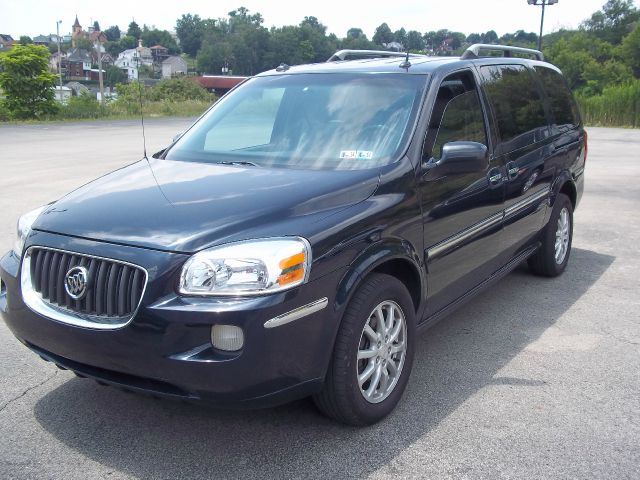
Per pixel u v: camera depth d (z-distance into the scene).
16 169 12.94
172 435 3.42
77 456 3.23
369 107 4.16
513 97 5.21
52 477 3.05
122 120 30.81
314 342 3.05
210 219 3.10
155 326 2.85
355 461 3.19
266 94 4.62
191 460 3.20
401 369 3.66
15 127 25.42
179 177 3.74
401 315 3.62
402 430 3.47
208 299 2.85
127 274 2.96
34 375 4.10
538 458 3.20
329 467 3.14
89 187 3.79
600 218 8.88
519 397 3.84
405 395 3.86
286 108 4.41
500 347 4.58
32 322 3.22
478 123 4.57
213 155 4.21
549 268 6.00
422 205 3.77
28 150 16.66
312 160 3.91
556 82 6.29
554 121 5.92
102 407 3.70
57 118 31.80
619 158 16.09
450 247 4.07
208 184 3.56
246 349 2.83
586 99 33.31
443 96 4.26
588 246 7.42
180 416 3.60
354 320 3.23
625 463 3.16
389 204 3.53
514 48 5.63
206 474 3.08
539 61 6.19
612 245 7.46
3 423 3.53
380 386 3.53
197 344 2.84
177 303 2.86
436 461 3.18
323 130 4.12
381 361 3.50
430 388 3.95
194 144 4.43
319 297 3.05
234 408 2.94
